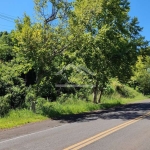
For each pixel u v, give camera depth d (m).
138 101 32.81
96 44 20.06
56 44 15.34
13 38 15.05
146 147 6.88
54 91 22.62
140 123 11.38
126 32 22.72
